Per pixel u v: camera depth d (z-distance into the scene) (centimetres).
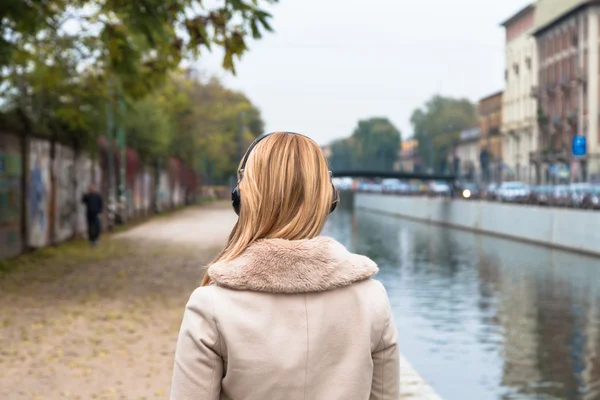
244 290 177
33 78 1933
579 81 6381
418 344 1242
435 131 13300
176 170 6619
